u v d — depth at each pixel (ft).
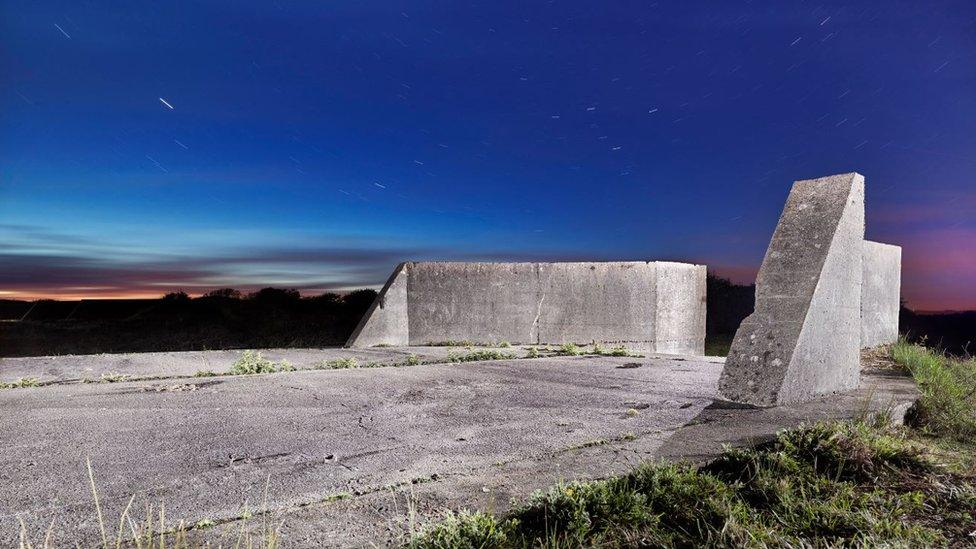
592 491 8.16
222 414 13.43
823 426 11.00
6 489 8.68
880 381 17.52
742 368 14.35
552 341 29.89
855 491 9.45
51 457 10.20
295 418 13.08
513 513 7.72
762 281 15.26
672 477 8.84
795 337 13.92
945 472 10.30
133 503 8.16
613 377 18.42
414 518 7.56
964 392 17.15
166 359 21.90
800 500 8.74
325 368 20.71
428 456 10.32
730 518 7.84
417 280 30.07
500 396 15.46
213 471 9.52
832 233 14.84
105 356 22.30
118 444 11.01
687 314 31.91
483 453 10.44
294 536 7.06
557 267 30.12
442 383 17.37
